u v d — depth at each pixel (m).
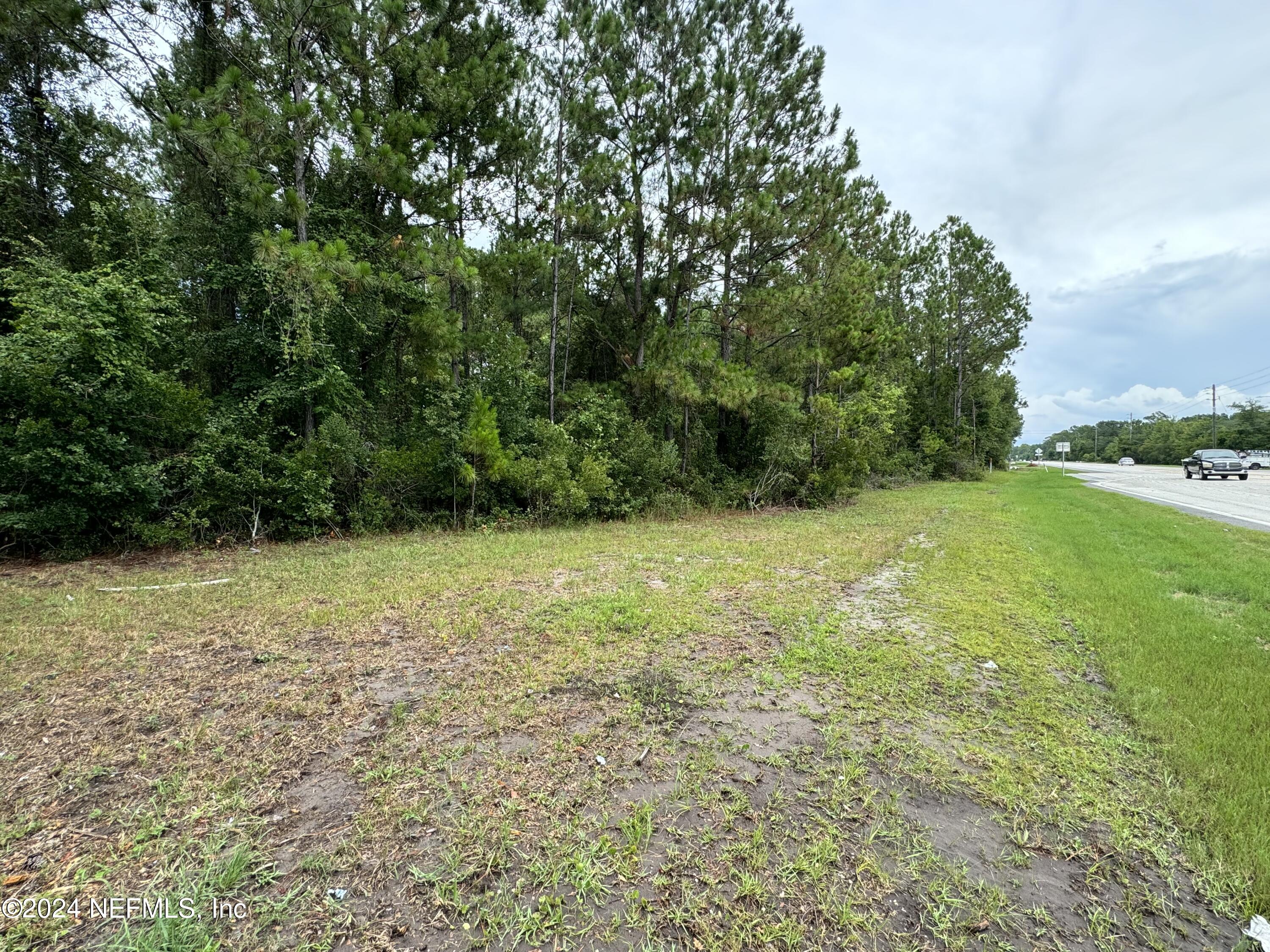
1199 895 1.95
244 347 10.12
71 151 10.70
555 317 12.84
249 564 7.38
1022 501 15.88
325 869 2.00
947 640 4.40
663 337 13.12
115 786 2.50
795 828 2.25
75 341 7.73
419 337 10.68
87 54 9.53
